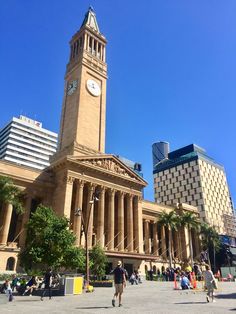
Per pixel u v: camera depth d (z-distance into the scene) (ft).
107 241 229.45
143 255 232.53
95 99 288.92
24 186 214.48
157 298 82.64
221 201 554.87
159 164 634.43
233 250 382.22
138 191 262.26
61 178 220.64
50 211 153.79
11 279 159.33
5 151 638.94
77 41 331.16
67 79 309.63
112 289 129.29
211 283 68.95
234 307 55.93
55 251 136.36
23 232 203.00
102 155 241.76
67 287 102.94
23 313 52.70
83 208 228.43
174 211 297.74
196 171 551.59
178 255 307.78
